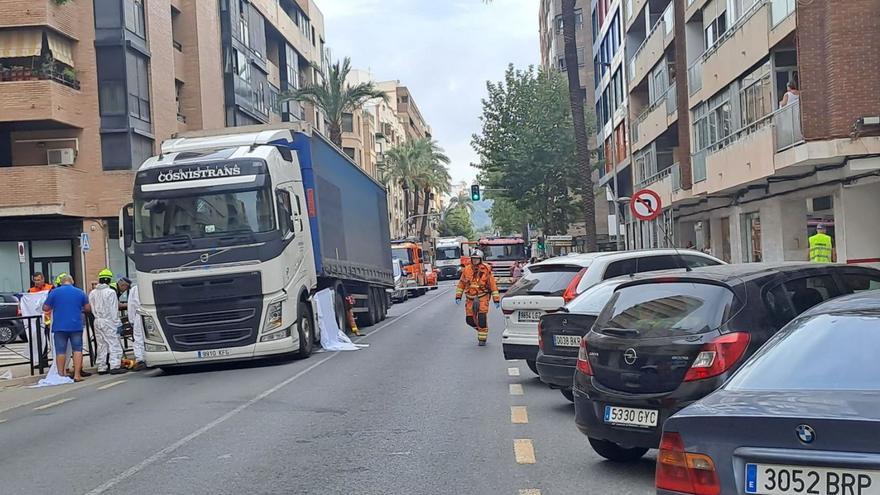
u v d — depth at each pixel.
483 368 14.59
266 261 15.96
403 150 83.62
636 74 43.28
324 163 20.17
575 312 10.13
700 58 29.56
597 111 63.56
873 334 4.68
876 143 19.17
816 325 4.97
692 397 6.74
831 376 4.54
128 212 16.36
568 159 53.38
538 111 53.62
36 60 33.88
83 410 12.51
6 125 34.41
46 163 35.09
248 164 16.11
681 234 41.03
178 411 11.62
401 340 20.38
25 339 25.05
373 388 12.71
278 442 9.19
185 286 15.88
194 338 15.93
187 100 42.19
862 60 19.17
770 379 4.72
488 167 54.72
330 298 19.36
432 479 7.44
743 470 4.18
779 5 21.56
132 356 19.09
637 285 7.75
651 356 7.04
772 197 26.75
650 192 20.27
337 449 8.73
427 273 57.69
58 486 7.82
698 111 30.53
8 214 32.81
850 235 21.62
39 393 15.23
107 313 17.64
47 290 23.72
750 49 24.03
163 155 16.92
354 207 23.91
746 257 30.67
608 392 7.27
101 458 8.91
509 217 81.69
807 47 19.77
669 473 4.45
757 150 23.03
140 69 36.91
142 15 37.47
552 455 8.21
